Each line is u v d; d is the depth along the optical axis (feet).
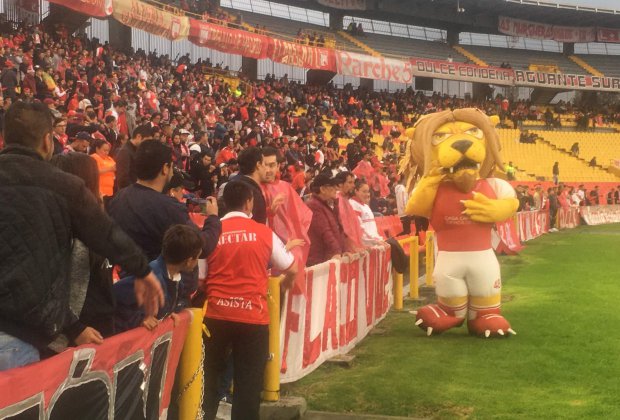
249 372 15.93
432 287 44.16
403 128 137.80
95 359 9.91
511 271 51.06
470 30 187.01
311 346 22.44
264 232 16.31
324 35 159.02
